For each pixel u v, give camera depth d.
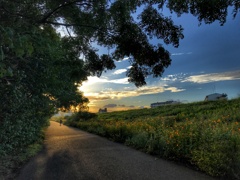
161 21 5.29
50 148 12.69
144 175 6.66
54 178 6.39
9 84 7.30
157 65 5.80
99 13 5.98
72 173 6.93
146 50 5.68
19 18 4.56
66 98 20.14
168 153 8.87
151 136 11.10
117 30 6.15
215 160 6.38
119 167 7.67
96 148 12.35
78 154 10.48
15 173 6.87
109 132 18.61
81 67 7.74
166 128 13.13
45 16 5.71
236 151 6.46
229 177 6.16
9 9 4.37
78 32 7.29
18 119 9.02
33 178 6.37
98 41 7.04
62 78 12.82
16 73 7.35
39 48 4.21
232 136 7.28
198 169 7.21
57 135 23.06
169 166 7.77
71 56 7.76
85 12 6.38
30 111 10.69
